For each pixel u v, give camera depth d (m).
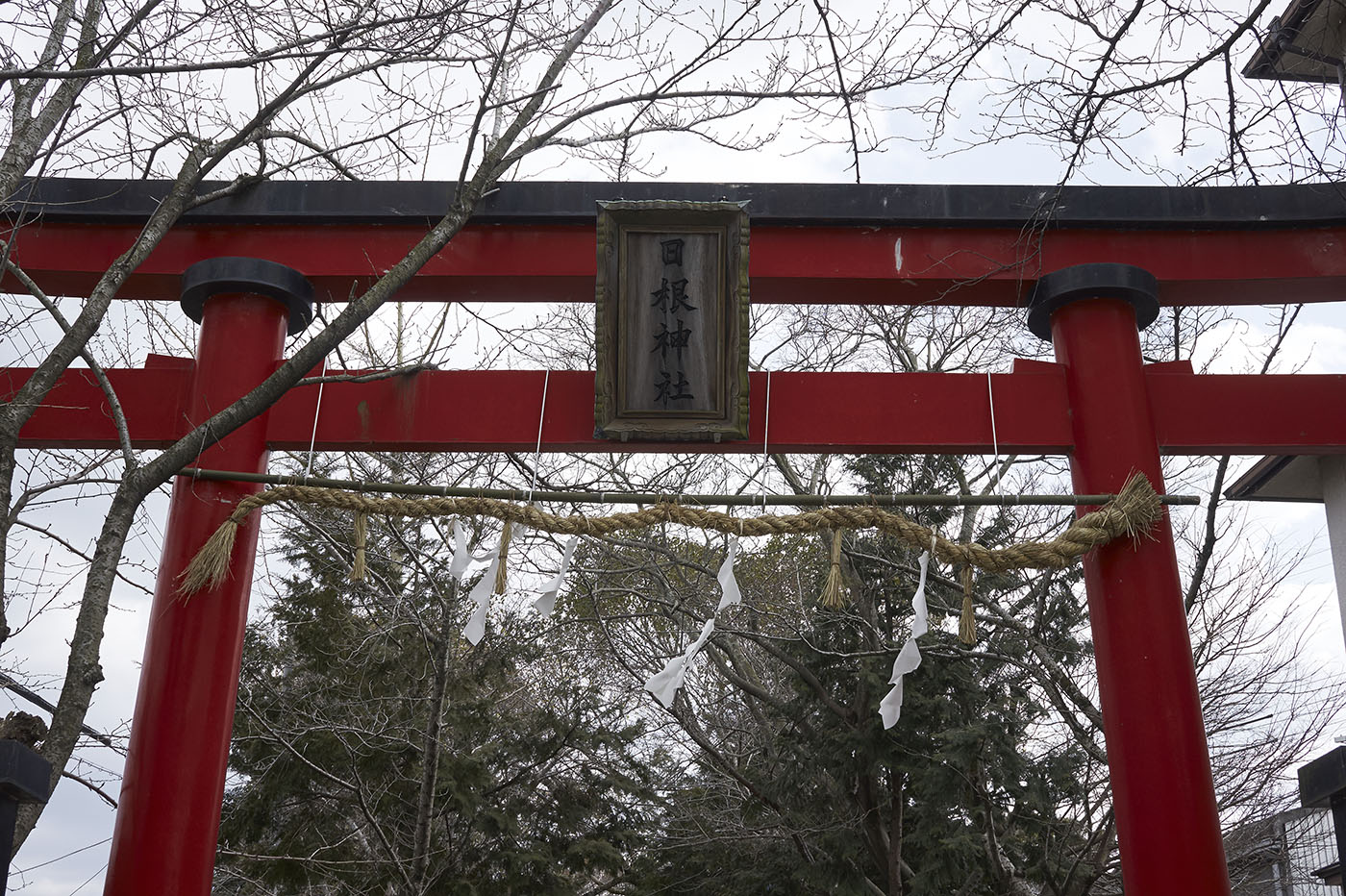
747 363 5.86
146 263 6.55
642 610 12.80
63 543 5.09
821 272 6.58
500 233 6.67
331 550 10.78
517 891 12.26
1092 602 5.92
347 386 6.32
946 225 6.66
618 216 5.88
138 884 5.23
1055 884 8.79
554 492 5.77
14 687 5.09
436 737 8.84
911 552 10.68
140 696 5.59
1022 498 5.80
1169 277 6.56
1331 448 6.22
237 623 5.78
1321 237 6.63
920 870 10.02
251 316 6.35
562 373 6.34
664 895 12.95
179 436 6.11
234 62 4.54
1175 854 5.34
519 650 12.44
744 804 11.81
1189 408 6.28
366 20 5.46
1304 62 7.93
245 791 11.59
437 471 9.53
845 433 6.18
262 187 6.62
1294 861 10.75
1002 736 9.11
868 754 10.24
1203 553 8.48
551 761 12.49
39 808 4.19
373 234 6.66
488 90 5.31
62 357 4.66
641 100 5.75
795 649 10.98
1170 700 5.58
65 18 5.17
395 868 10.77
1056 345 6.54
